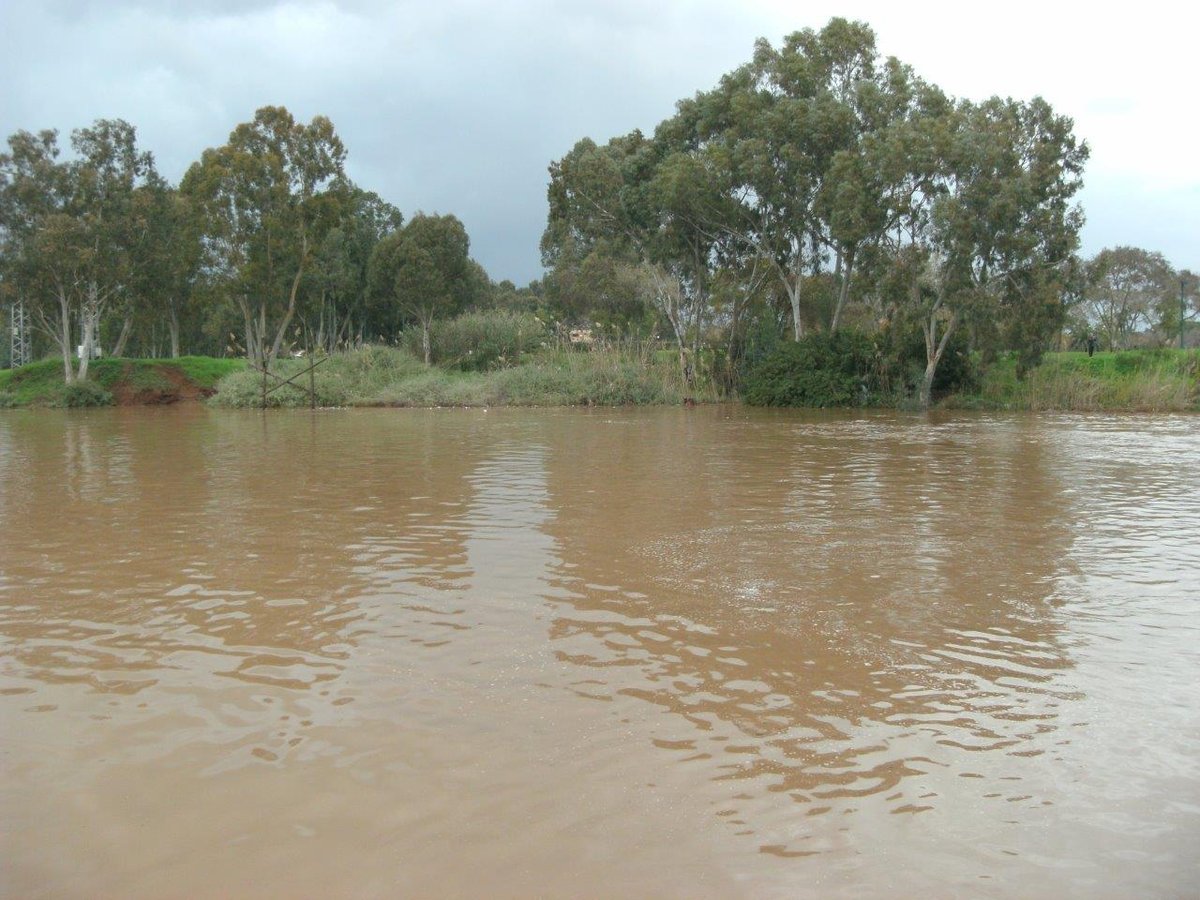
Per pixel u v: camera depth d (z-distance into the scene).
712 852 3.39
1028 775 3.96
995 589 6.93
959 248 32.47
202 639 5.77
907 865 3.31
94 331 54.97
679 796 3.78
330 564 7.75
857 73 39.66
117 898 3.16
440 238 53.97
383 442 19.92
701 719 4.52
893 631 5.89
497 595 6.73
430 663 5.30
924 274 35.72
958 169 32.75
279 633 5.87
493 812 3.66
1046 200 34.78
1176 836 3.50
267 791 3.83
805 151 37.59
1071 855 3.38
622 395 38.97
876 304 43.75
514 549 8.30
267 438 21.48
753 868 3.29
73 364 46.38
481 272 75.31
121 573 7.50
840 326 43.12
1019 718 4.55
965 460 16.03
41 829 3.58
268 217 45.34
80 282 43.06
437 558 7.95
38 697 4.85
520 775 3.95
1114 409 34.38
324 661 5.35
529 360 47.16
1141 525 9.59
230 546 8.52
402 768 4.02
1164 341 61.25
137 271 45.53
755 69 39.16
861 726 4.46
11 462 16.22
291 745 4.25
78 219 41.78
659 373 41.16
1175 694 4.84
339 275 60.03
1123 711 4.62
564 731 4.38
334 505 10.84
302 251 47.53
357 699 4.77
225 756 4.14
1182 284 56.53
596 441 20.05
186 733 4.39
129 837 3.52
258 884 3.23
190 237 46.78
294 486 12.58
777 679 5.05
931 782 3.90
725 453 17.20
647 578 7.23
